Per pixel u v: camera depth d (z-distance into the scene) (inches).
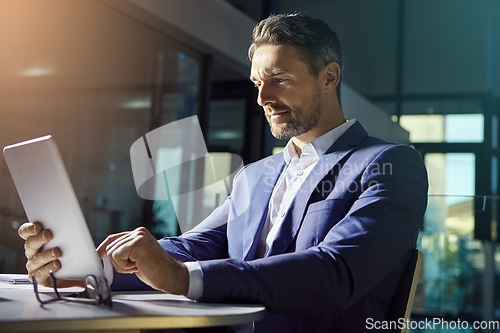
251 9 189.9
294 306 36.2
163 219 172.7
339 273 37.1
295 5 220.2
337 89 52.4
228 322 29.5
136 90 193.2
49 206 35.1
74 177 190.4
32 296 36.7
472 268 102.8
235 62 170.4
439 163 257.1
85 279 35.6
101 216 189.3
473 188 251.8
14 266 142.9
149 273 34.6
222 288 35.2
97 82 192.5
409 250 43.8
